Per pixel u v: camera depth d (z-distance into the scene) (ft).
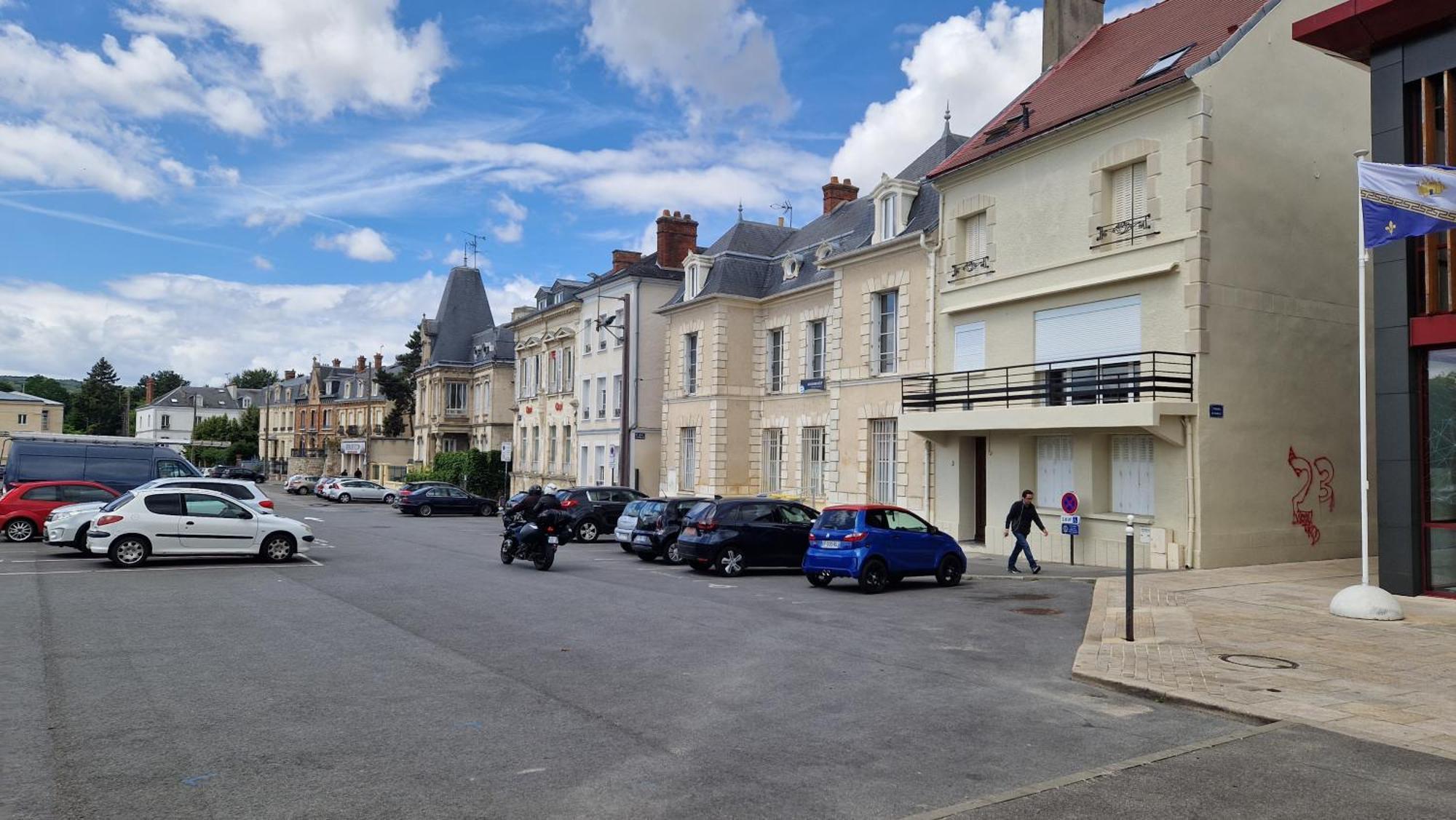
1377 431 46.44
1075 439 66.03
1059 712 26.17
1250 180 60.49
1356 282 65.98
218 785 19.47
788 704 26.86
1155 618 40.75
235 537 63.93
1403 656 32.60
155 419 419.33
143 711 25.14
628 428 133.18
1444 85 43.88
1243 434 59.47
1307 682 28.73
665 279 136.87
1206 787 19.80
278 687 28.14
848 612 44.50
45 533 73.20
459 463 183.01
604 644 35.63
